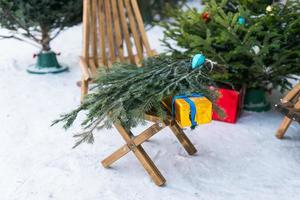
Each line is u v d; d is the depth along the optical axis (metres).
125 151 1.96
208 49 2.42
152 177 1.91
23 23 3.35
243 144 2.31
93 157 2.17
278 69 2.52
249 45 2.32
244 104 2.80
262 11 2.61
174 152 2.23
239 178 1.97
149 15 4.53
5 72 3.60
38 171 2.03
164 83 1.89
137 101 1.85
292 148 2.27
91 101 1.94
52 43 4.81
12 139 2.36
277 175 2.00
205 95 1.84
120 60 2.90
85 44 2.73
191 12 2.66
